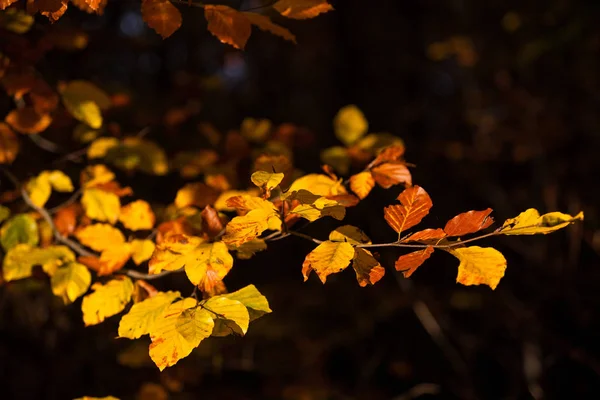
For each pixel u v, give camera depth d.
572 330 3.60
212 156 2.09
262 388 3.71
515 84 5.27
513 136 4.86
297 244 4.27
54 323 2.94
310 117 6.02
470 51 5.53
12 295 2.83
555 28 4.76
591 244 3.67
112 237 1.50
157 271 1.18
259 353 3.76
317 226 3.66
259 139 2.15
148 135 2.67
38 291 2.75
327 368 4.13
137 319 1.18
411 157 4.71
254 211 1.10
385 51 6.33
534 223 1.01
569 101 4.96
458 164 4.76
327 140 5.50
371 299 4.08
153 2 1.21
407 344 4.09
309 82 6.38
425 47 6.41
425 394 3.94
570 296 3.63
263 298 1.13
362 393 3.85
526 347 3.65
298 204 1.20
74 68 2.68
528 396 3.65
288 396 3.68
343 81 6.25
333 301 4.12
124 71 4.91
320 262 1.06
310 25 6.21
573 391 3.41
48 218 1.66
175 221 1.54
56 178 1.70
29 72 1.75
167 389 2.77
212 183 1.85
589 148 4.50
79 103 1.72
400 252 3.70
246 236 1.07
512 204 4.56
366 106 6.02
